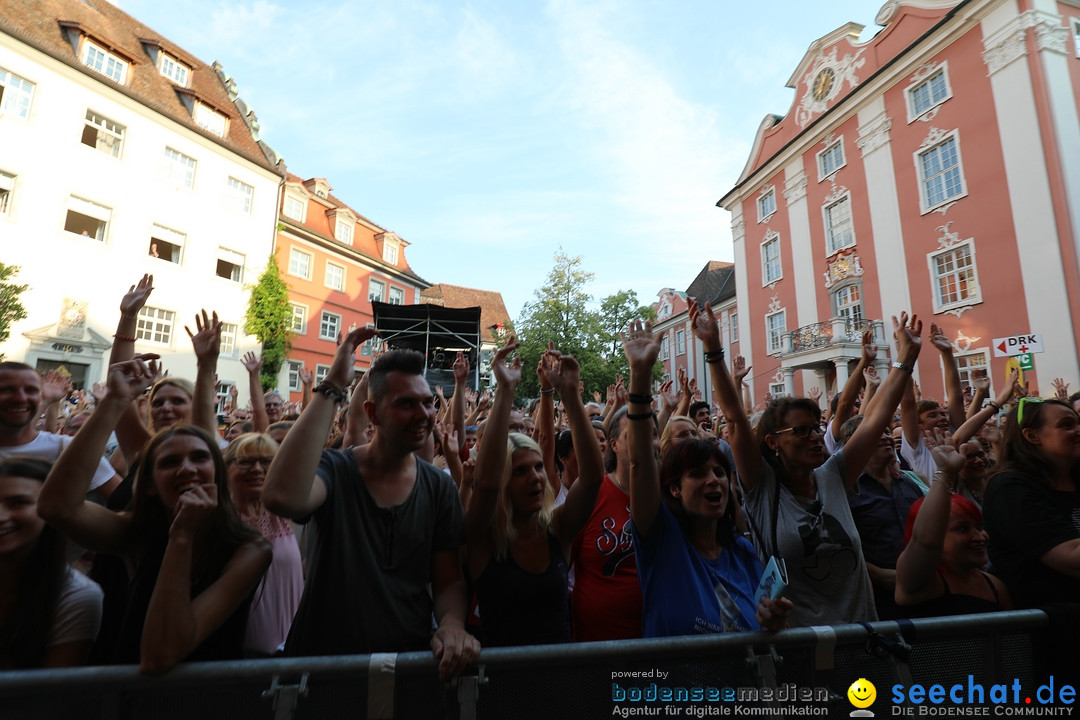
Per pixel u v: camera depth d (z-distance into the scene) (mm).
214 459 1952
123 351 2820
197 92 21609
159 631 1567
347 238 30328
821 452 2559
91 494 2973
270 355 23422
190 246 20984
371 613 1864
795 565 2436
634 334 2402
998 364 15211
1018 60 15078
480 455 2232
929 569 2285
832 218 21297
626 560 2562
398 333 18609
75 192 17578
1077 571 2125
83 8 19828
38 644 1787
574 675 1747
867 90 19344
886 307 18609
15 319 14391
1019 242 14875
